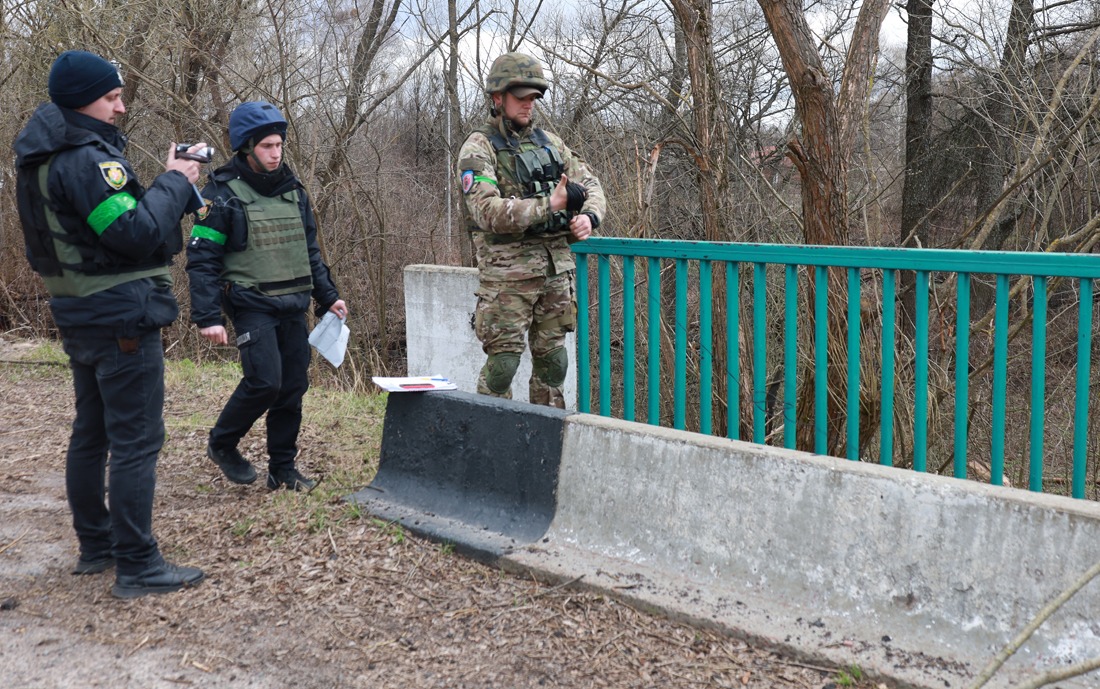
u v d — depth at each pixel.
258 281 4.30
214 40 13.74
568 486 3.79
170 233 3.40
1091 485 7.59
